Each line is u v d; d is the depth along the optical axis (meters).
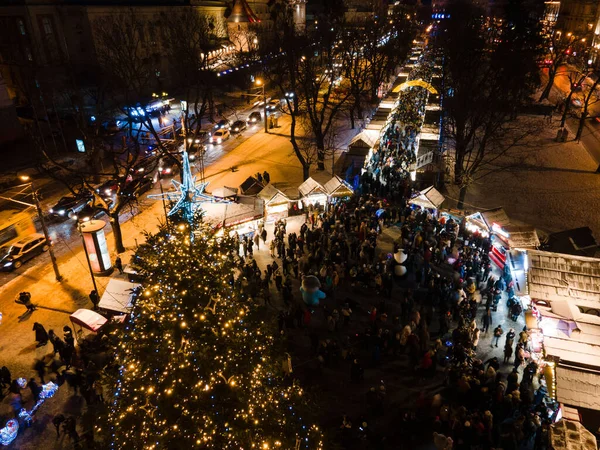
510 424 14.98
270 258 25.84
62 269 25.22
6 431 14.74
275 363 11.52
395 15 105.00
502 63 40.09
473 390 15.62
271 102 61.94
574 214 31.94
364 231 25.86
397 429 14.99
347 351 18.02
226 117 58.41
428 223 27.39
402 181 32.56
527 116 56.38
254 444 9.38
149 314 10.58
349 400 16.16
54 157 42.91
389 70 66.94
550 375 15.42
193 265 11.04
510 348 17.66
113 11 56.75
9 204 33.16
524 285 19.03
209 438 8.89
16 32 52.22
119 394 10.40
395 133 39.72
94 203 26.80
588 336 15.77
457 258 24.27
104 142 43.56
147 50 63.03
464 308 19.28
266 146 47.75
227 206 25.92
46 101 50.72
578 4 85.69
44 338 19.23
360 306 21.28
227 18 79.44
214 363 9.63
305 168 36.19
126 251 26.91
